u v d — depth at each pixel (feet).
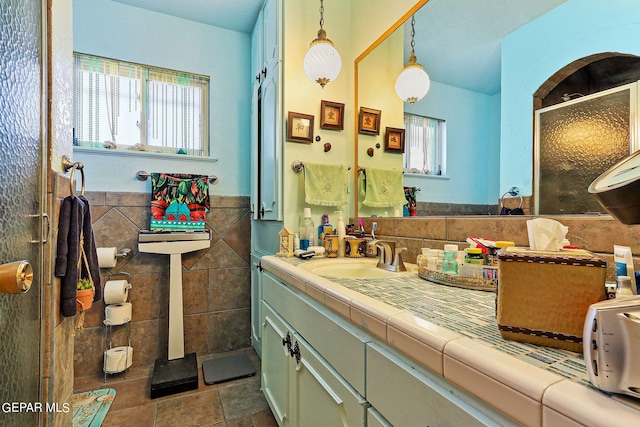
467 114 3.89
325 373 2.80
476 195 3.76
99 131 6.70
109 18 6.75
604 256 2.43
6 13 2.06
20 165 2.29
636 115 2.33
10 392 2.12
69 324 3.49
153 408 5.29
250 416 5.12
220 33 7.81
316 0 6.04
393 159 5.18
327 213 5.99
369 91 5.80
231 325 7.70
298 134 5.69
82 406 5.30
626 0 2.41
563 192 2.82
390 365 1.97
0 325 1.97
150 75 7.22
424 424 1.70
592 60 2.64
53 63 3.00
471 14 3.83
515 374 1.23
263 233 6.91
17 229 2.24
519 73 3.26
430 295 2.57
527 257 1.56
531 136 3.14
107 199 6.64
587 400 1.03
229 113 7.86
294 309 3.65
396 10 5.08
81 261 3.46
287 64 5.75
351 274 4.35
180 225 6.94
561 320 1.46
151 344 6.91
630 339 1.00
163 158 7.18
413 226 4.57
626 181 1.30
